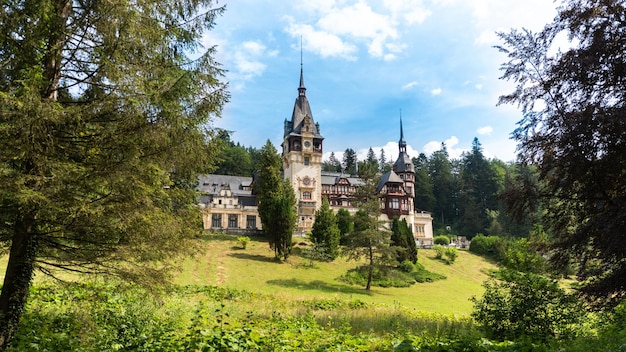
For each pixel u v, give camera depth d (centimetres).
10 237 729
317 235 4722
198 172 876
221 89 820
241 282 3331
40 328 813
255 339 822
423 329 1263
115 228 741
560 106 1105
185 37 872
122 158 704
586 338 902
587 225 1038
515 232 7531
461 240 7838
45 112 603
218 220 6544
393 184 7769
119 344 752
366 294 3388
